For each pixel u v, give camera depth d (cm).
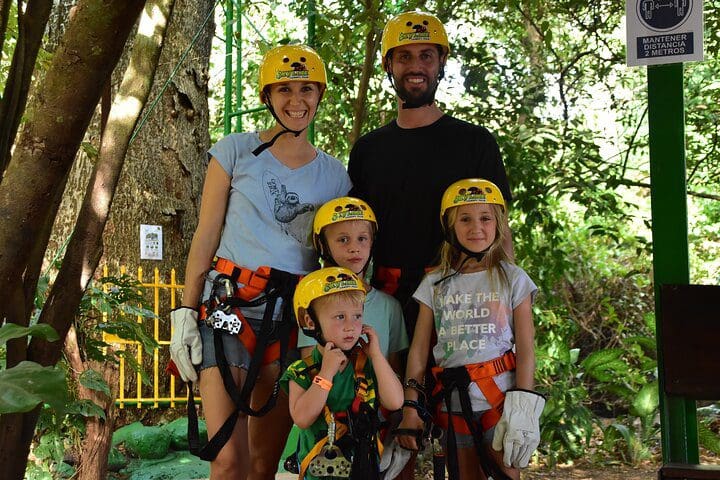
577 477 645
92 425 484
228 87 743
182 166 808
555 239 698
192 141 820
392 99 698
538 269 696
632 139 728
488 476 315
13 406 170
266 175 335
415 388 330
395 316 343
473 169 355
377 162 362
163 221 790
